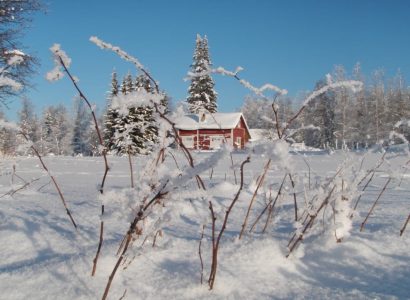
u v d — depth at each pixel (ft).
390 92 177.88
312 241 8.94
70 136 229.04
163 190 6.68
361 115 161.79
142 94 6.56
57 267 7.49
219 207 11.05
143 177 7.72
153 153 8.04
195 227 10.74
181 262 7.89
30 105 174.29
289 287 7.06
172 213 7.45
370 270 7.75
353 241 8.93
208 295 6.66
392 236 9.35
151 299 6.49
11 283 6.97
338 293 6.76
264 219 11.66
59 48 6.23
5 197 15.56
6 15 50.29
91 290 6.70
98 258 7.75
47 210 12.64
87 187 22.09
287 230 10.37
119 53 6.40
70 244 9.09
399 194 18.11
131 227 6.29
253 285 7.06
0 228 10.14
